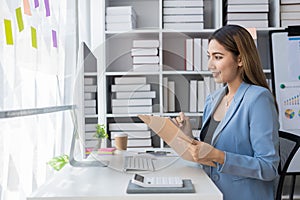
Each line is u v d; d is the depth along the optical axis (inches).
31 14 62.5
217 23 118.6
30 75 62.5
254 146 62.0
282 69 118.9
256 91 63.6
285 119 118.3
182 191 48.6
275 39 118.2
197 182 54.1
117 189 50.4
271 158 60.5
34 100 63.4
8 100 53.9
